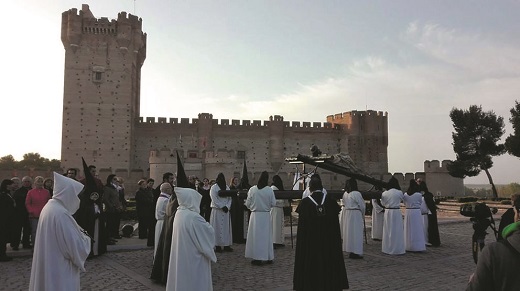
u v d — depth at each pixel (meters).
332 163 13.24
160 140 71.81
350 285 8.41
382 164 80.31
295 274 6.91
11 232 12.34
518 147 45.69
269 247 10.78
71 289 4.90
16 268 10.01
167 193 10.32
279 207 14.08
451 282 8.70
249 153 75.88
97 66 65.12
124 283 8.50
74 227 4.98
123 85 65.81
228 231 12.97
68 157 62.88
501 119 52.19
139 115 75.69
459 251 12.97
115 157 64.31
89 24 65.50
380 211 15.73
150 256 11.77
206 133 73.31
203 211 14.78
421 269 10.10
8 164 107.25
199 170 60.25
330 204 6.88
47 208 4.95
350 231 11.68
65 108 63.69
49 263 4.78
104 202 14.09
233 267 10.36
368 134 80.25
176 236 6.22
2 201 10.98
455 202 39.22
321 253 6.68
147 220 15.84
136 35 68.06
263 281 8.77
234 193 12.62
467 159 52.47
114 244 13.84
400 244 12.29
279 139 77.31
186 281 6.04
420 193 13.14
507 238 2.74
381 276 9.29
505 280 2.63
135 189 58.12
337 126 81.69
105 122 64.62
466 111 53.56
